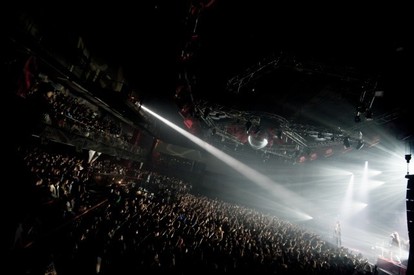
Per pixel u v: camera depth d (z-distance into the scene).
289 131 23.86
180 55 18.25
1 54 10.23
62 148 20.67
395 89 14.63
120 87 26.58
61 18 15.27
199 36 16.69
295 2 13.39
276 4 13.88
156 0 16.81
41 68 14.57
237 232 17.09
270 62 16.45
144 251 8.66
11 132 3.61
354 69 14.91
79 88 18.69
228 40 16.78
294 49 15.52
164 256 9.15
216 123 28.33
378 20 12.32
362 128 19.36
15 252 3.90
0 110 3.59
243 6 14.41
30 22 13.06
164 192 24.33
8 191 3.02
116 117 27.97
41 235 6.30
